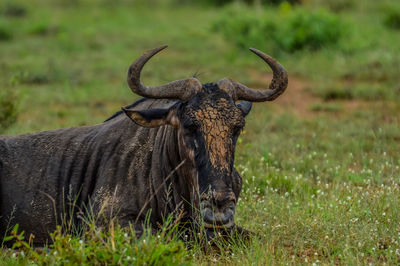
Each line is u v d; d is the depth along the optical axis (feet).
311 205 85.05
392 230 73.92
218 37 271.90
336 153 116.78
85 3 402.93
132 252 58.39
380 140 119.44
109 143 76.28
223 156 64.49
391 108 153.28
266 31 238.48
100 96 177.27
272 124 139.64
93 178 75.15
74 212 74.79
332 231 73.72
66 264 57.21
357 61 208.23
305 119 147.02
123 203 71.97
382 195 84.23
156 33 293.84
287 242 73.77
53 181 75.92
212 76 195.52
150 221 72.64
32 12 358.02
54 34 292.20
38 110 158.61
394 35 251.39
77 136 79.00
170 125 71.20
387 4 299.38
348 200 82.99
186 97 67.51
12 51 249.14
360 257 67.10
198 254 69.10
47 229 75.36
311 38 230.89
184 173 69.56
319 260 68.95
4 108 129.70
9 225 75.51
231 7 309.63
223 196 62.75
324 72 199.72
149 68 200.44
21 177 76.28
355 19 276.00
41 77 197.77
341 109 158.40
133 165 73.77
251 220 80.74
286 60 220.64
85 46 262.67
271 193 93.20
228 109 65.92
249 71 211.61
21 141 79.15
